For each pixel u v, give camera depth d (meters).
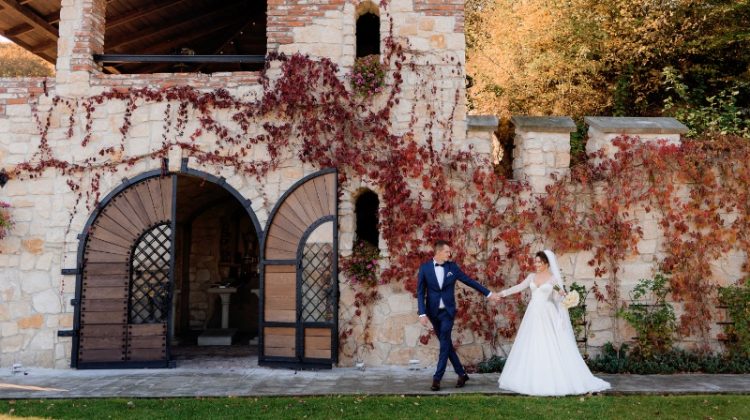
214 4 10.26
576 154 7.90
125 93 7.32
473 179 7.04
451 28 7.32
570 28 11.45
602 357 6.63
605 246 6.91
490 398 5.05
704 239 6.94
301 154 7.15
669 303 6.84
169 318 7.00
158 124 7.29
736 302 6.73
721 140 7.07
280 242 7.05
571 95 11.55
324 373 6.43
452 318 5.52
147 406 4.85
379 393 5.27
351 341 6.84
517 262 6.92
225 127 7.26
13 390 5.54
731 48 10.68
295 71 7.23
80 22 7.48
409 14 7.32
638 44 10.73
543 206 6.97
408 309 6.88
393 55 7.27
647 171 6.99
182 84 7.36
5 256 7.11
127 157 7.24
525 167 7.12
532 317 5.43
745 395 5.18
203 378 6.14
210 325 10.57
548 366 5.23
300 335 6.82
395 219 6.99
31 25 9.00
